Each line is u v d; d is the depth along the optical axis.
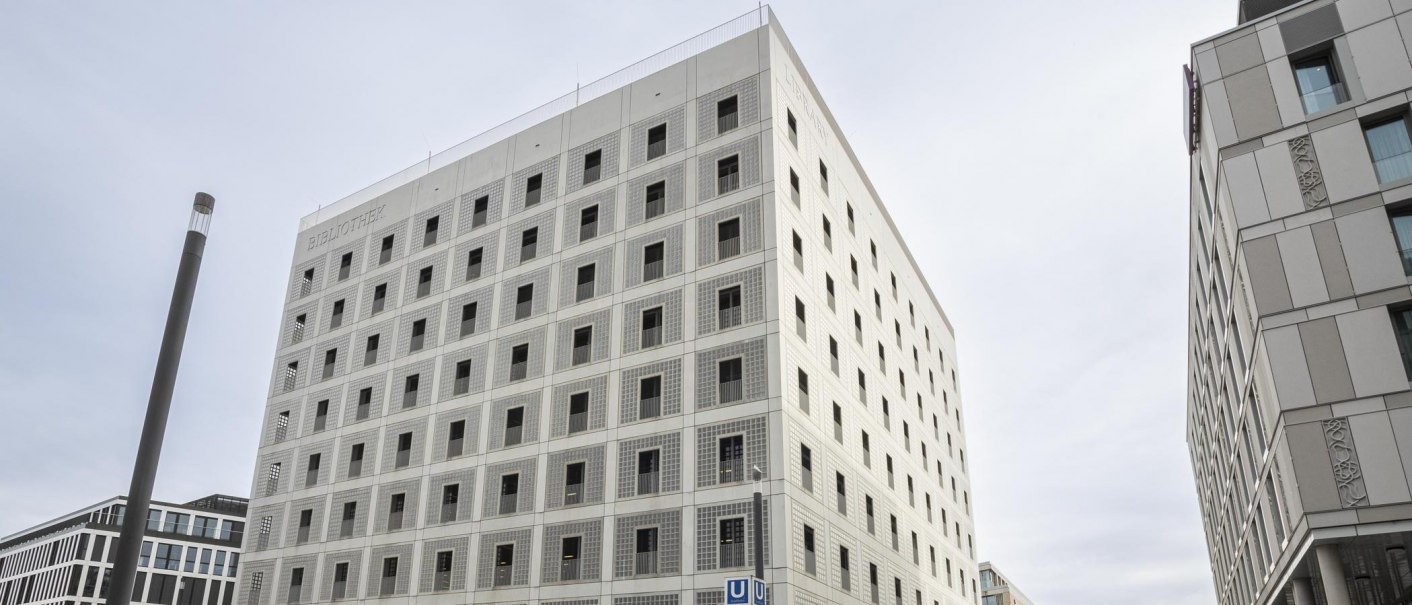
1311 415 24.78
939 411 62.09
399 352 47.69
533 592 37.06
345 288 52.66
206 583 95.88
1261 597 39.31
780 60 42.91
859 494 41.91
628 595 34.88
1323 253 25.86
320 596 43.59
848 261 47.25
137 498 10.99
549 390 40.81
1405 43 26.31
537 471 39.34
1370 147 26.16
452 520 40.91
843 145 49.97
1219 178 29.28
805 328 39.06
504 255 45.91
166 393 11.54
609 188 43.72
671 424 36.88
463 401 43.47
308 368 51.78
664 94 44.22
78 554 90.25
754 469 23.22
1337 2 27.78
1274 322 26.09
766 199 38.75
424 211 51.06
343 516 45.12
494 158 49.34
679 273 39.62
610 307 40.84
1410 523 22.59
